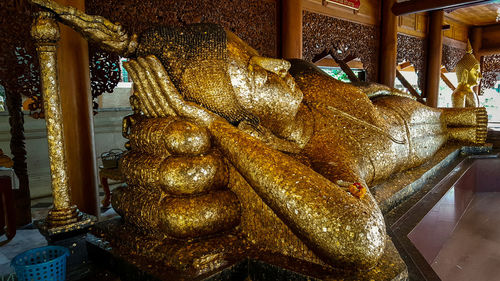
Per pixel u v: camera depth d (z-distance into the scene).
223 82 1.97
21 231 3.59
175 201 1.77
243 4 4.31
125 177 2.07
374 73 6.73
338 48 5.84
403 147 3.07
